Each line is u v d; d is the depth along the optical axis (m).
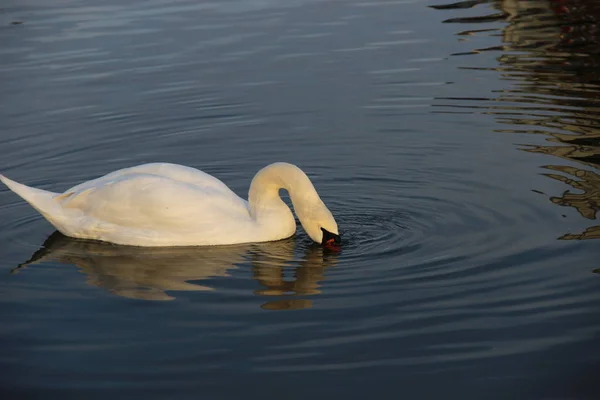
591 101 14.80
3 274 9.76
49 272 9.79
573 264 9.39
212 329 8.35
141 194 10.53
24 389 7.38
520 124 14.05
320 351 7.89
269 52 18.22
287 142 13.96
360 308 8.69
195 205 10.48
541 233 10.24
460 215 11.02
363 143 13.79
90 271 9.79
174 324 8.48
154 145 13.98
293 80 16.59
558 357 7.69
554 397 7.14
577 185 11.59
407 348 7.91
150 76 16.95
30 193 10.79
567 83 15.77
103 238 10.70
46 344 8.14
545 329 8.14
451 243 10.20
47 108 15.42
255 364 7.70
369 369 7.57
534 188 11.60
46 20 21.06
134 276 9.63
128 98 15.87
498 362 7.64
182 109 15.38
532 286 8.98
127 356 7.90
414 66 17.08
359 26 19.86
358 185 12.30
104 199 10.70
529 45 18.08
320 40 18.91
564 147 12.98
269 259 10.02
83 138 14.23
